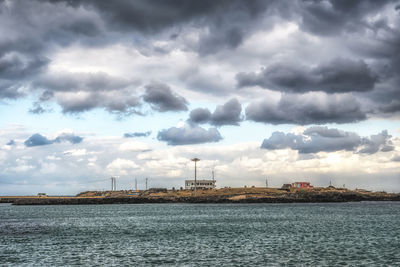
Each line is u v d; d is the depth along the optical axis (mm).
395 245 70062
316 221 123688
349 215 152875
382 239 78125
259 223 117625
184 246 70188
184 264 54281
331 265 52969
